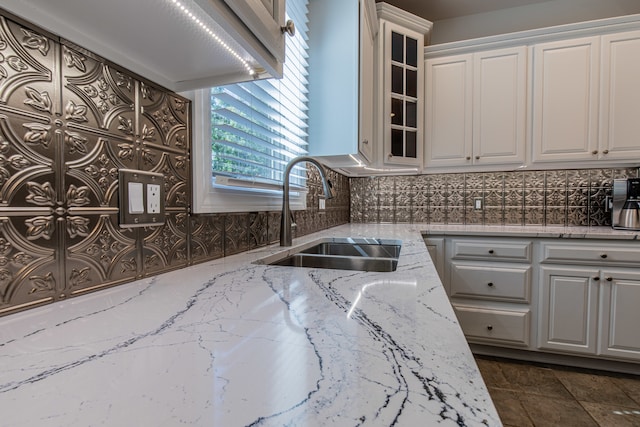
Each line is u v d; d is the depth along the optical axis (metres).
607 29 2.02
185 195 0.88
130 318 0.49
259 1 0.62
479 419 0.27
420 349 0.39
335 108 1.62
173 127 0.83
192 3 0.50
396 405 0.28
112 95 0.66
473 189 2.58
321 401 0.29
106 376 0.32
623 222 2.07
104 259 0.65
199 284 0.70
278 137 1.38
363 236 1.75
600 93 2.04
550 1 2.49
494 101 2.22
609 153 2.04
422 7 2.55
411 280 0.74
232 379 0.32
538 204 2.43
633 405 1.54
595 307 1.85
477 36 2.65
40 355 0.37
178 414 0.27
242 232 1.17
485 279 2.04
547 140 2.15
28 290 0.52
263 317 0.50
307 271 0.84
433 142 2.34
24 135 0.51
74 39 0.58
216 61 0.71
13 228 0.50
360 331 0.44
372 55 2.01
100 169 0.64
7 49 0.49
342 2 1.61
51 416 0.26
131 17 0.54
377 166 2.19
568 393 1.65
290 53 1.41
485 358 2.05
